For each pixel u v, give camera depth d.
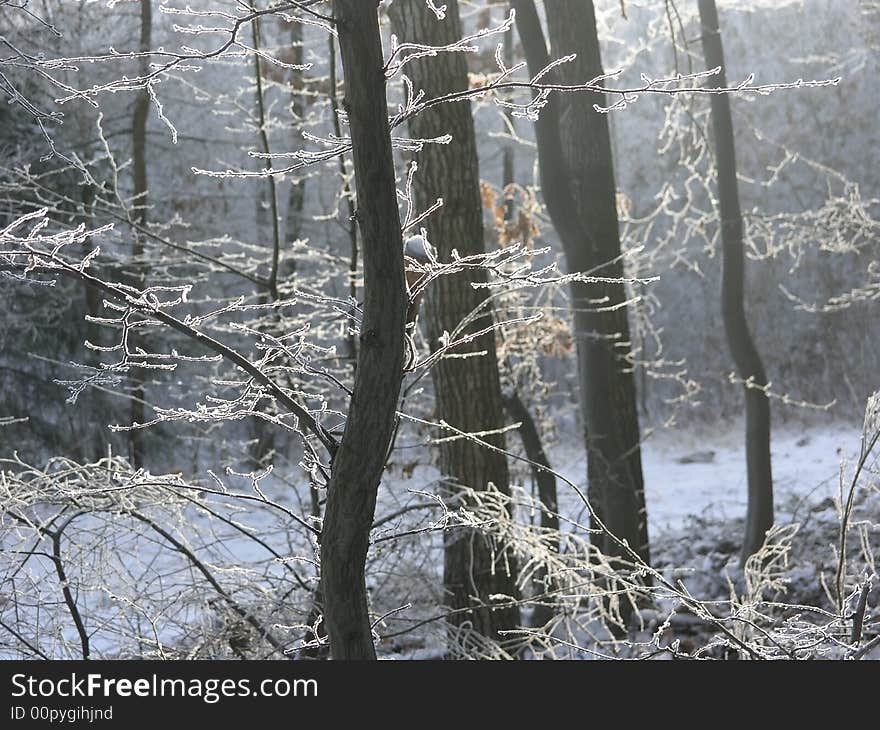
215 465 12.18
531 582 7.77
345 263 9.41
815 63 29.08
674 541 14.38
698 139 13.52
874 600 6.57
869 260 26.50
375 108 2.88
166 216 20.41
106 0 3.21
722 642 4.62
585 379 9.71
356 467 2.99
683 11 14.62
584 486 12.04
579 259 9.42
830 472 18.50
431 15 7.54
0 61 3.91
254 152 3.53
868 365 26.25
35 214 3.00
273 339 3.79
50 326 15.98
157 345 17.25
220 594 5.30
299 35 12.26
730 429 25.73
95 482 5.30
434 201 7.72
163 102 18.89
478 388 7.82
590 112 10.62
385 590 5.79
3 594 5.07
